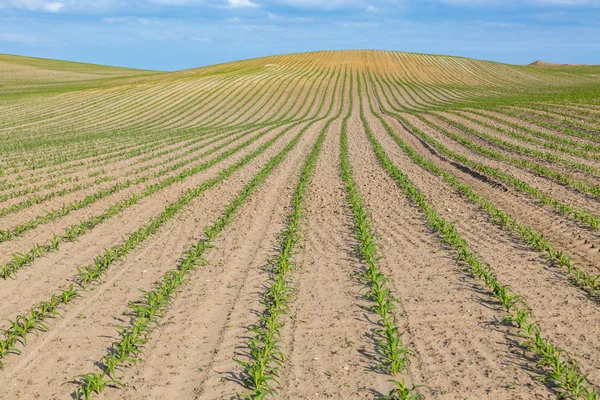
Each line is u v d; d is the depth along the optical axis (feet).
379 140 97.86
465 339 22.88
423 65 295.07
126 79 312.91
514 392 18.93
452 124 116.67
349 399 18.79
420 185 56.13
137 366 21.34
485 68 302.25
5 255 35.65
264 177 63.26
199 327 24.61
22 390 19.83
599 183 53.06
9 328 24.68
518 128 101.76
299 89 219.00
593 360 20.81
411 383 19.74
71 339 23.66
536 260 32.42
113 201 51.93
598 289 27.50
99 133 131.85
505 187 52.90
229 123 156.04
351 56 322.96
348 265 32.45
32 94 233.96
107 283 30.32
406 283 29.37
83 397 19.21
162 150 93.25
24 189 59.47
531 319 24.49
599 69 355.36
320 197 51.72
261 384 19.67
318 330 24.08
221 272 31.83
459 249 34.53
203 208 48.32
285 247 34.91
